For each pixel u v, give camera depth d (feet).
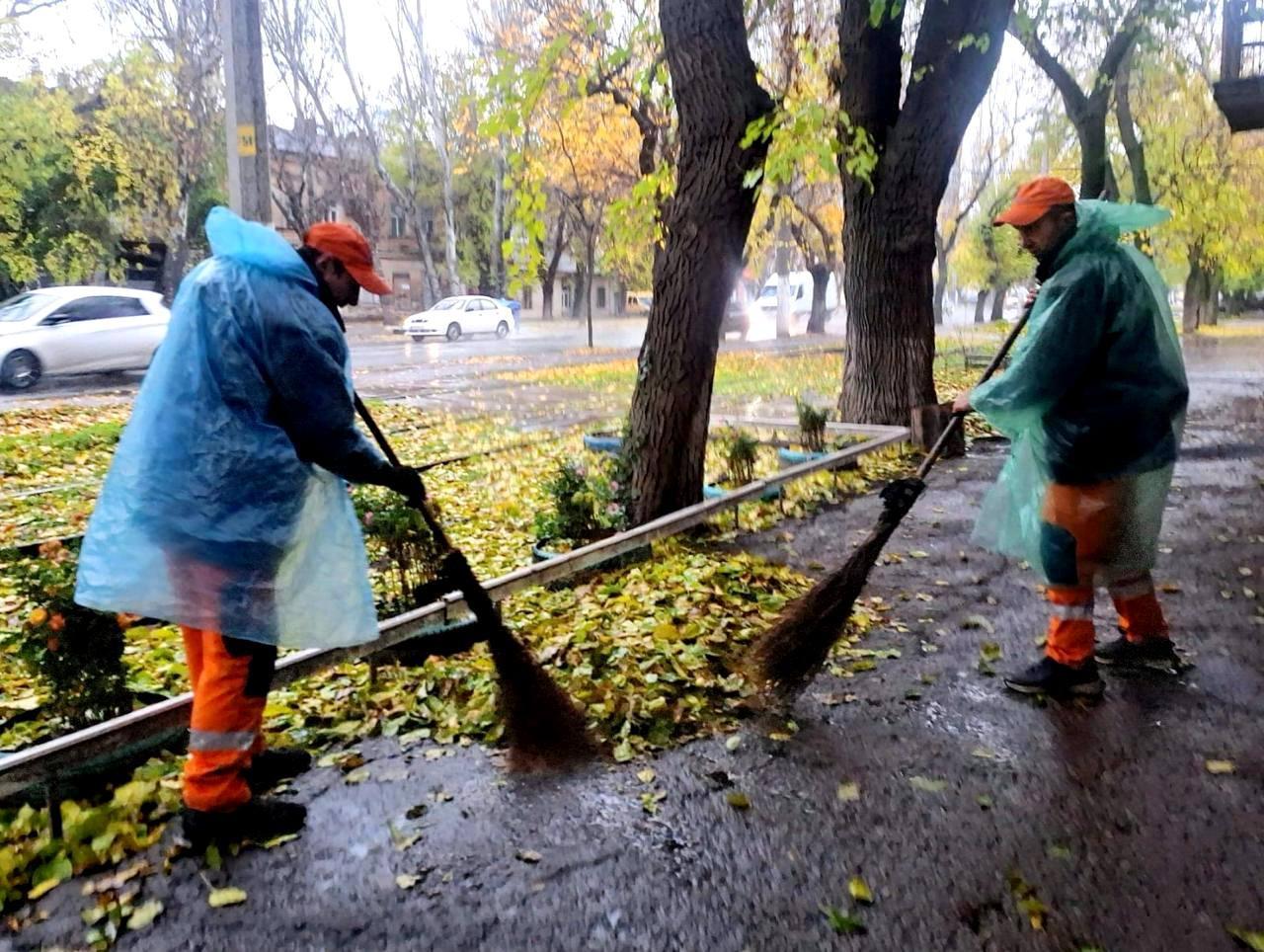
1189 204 96.63
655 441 21.40
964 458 32.86
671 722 13.08
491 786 11.59
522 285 24.23
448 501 26.35
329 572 10.51
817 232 115.96
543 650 15.29
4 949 8.82
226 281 9.81
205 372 9.71
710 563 19.85
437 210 147.54
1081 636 13.69
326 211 131.44
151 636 16.43
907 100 33.47
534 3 59.77
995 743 12.55
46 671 11.96
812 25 49.93
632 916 9.25
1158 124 92.48
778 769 11.94
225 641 10.06
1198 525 23.65
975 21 31.78
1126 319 12.87
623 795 11.38
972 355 77.97
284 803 10.76
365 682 14.25
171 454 9.68
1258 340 107.34
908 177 33.86
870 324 35.53
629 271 110.42
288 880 9.80
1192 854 10.10
